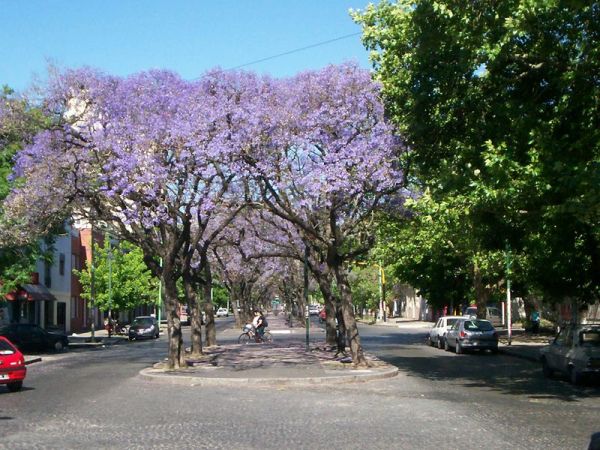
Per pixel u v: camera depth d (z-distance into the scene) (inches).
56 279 2233.0
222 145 829.8
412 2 690.2
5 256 1328.7
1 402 645.9
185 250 997.2
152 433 462.9
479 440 424.8
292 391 729.0
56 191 893.8
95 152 885.8
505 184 607.5
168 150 871.1
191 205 903.7
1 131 957.2
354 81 887.7
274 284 3250.5
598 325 784.3
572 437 434.9
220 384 795.4
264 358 1128.8
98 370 1016.2
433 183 753.0
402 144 835.4
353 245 1165.1
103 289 2209.6
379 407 588.1
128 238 992.9
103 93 913.5
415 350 1375.5
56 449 406.6
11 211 940.6
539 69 628.7
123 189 837.8
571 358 758.5
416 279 1744.6
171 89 914.1
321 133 871.7
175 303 959.0
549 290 964.0
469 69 642.2
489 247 810.8
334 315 1371.8
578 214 590.2
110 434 460.1
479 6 582.2
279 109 869.8
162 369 933.8
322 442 423.2
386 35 787.4
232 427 487.2
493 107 662.5
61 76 925.2
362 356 948.0
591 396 657.6
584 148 589.9
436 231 1273.4
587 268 892.0
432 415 535.5
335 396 677.3
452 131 719.7
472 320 1290.6
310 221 1056.2
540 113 627.5
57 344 1537.9
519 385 759.7
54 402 641.6
